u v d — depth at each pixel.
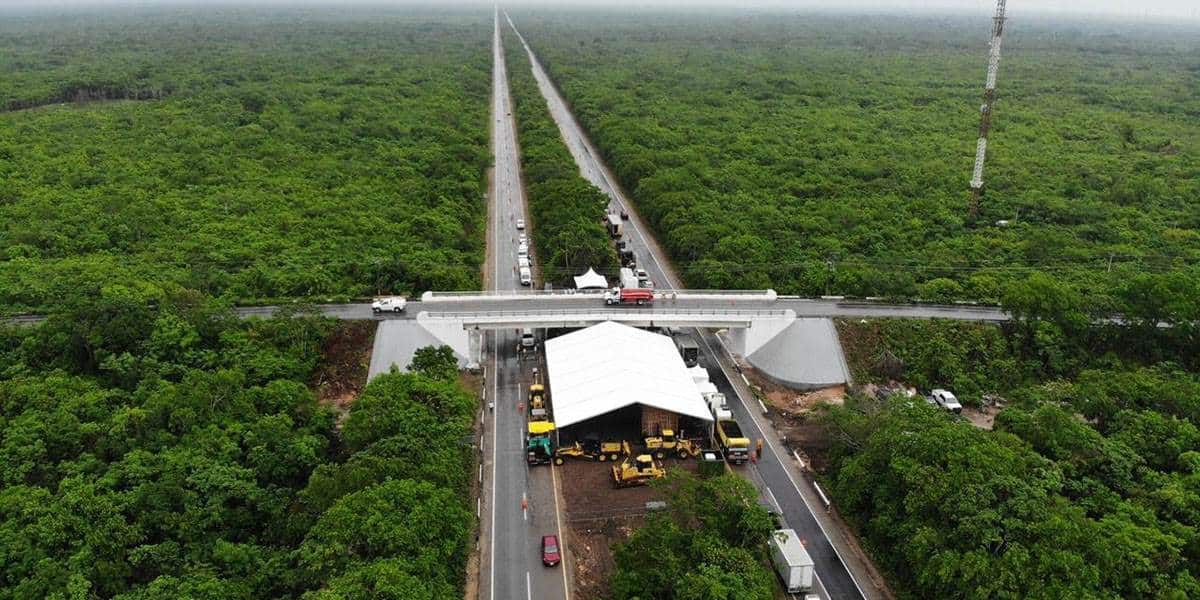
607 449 97.25
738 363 124.75
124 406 94.62
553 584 76.88
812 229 168.00
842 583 77.38
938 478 75.56
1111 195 191.88
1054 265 150.00
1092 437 87.50
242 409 94.62
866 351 121.44
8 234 151.50
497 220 191.50
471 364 120.38
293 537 77.12
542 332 134.50
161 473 81.56
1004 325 125.00
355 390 113.31
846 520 86.75
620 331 117.00
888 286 136.12
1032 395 104.00
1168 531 73.38
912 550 73.25
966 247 158.75
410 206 179.38
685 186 191.12
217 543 74.69
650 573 70.25
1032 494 73.62
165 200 174.88
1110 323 123.25
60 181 185.12
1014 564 66.31
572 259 153.75
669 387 103.06
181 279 134.25
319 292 134.62
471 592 75.56
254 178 194.38
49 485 80.50
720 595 65.44
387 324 120.00
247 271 138.38
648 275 157.00
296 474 87.69
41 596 65.69
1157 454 86.62
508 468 96.00
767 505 89.19
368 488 74.06
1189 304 118.75
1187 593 66.56
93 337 104.81
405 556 68.12
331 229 162.00
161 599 65.75
